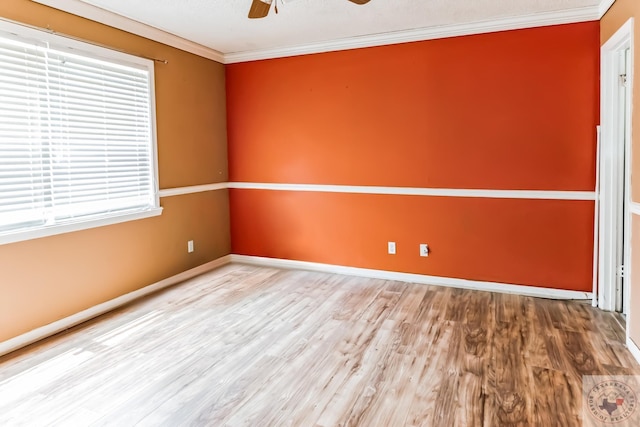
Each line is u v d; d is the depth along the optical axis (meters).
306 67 4.48
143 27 3.71
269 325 3.16
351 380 2.38
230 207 5.09
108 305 3.52
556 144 3.58
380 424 1.99
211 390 2.30
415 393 2.24
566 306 3.48
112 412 2.11
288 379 2.40
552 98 3.56
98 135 3.42
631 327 2.64
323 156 4.50
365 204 4.36
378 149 4.23
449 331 3.01
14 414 2.10
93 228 3.38
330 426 1.98
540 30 3.54
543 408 2.09
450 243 4.03
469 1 3.18
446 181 3.99
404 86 4.06
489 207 3.86
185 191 4.34
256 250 4.99
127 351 2.77
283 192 4.76
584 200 3.54
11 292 2.81
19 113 2.84
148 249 3.92
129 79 3.67
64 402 2.21
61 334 3.06
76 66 3.21
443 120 3.94
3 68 2.73
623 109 3.21
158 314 3.41
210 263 4.78
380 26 3.81
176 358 2.67
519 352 2.67
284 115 4.65
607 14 3.17
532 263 3.75
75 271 3.24
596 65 3.41
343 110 4.35
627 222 3.07
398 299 3.70
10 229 2.82
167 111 4.08
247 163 4.91
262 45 4.44
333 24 3.74
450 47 3.85
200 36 4.10
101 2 3.20
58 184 3.13
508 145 3.74
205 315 3.38
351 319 3.26
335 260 4.57
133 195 3.77
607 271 3.35
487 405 2.12
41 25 2.94
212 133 4.73
